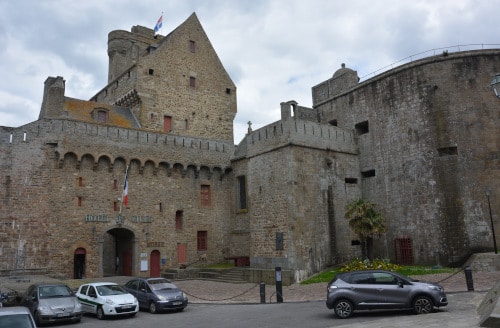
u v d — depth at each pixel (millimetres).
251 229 28047
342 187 28516
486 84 25938
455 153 25922
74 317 14758
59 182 26281
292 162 25812
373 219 24172
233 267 28578
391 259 27516
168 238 30062
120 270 30453
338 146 29031
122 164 28922
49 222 25547
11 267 24047
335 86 32969
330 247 26531
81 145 27188
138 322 14539
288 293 20578
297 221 25188
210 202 32781
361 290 13328
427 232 25844
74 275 26062
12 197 24672
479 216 24609
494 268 21859
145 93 34156
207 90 38375
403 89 28000
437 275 21297
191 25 38625
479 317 11398
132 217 28672
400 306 13094
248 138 29797
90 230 26859
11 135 25297
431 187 26016
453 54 26531
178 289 17578
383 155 28719
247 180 32125
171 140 31312
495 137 25359
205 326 12859
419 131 26922
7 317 9359
